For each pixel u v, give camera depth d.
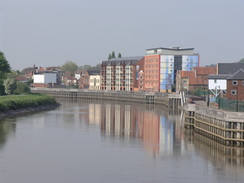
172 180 62.84
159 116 148.25
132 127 115.56
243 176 64.94
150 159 75.19
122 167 69.69
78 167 69.56
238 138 82.44
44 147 84.94
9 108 144.75
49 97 196.00
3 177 63.97
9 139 93.06
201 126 102.06
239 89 138.75
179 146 86.75
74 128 111.94
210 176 64.81
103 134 102.00
